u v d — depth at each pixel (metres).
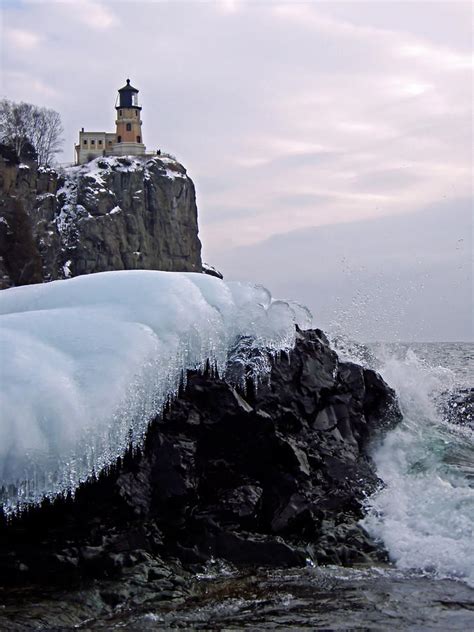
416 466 11.16
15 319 9.09
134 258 92.25
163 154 104.81
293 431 10.29
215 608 7.41
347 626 6.98
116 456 8.41
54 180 89.50
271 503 9.29
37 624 6.82
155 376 8.95
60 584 7.73
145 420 8.80
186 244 99.38
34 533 8.05
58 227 87.88
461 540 9.13
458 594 7.88
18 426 7.61
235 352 10.07
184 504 8.77
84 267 88.19
